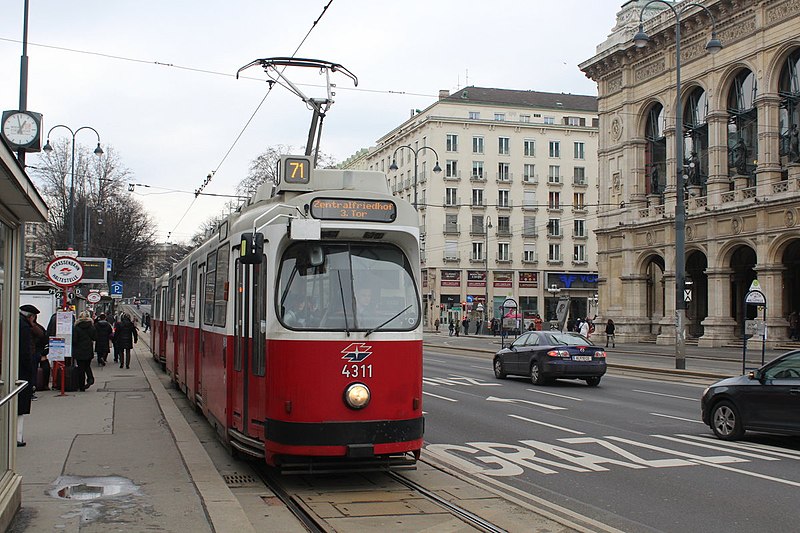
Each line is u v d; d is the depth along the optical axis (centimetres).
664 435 1338
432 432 1375
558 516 796
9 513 686
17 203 677
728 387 1287
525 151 8988
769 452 1173
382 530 732
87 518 731
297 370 884
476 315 7931
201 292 1416
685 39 4812
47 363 1923
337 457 913
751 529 751
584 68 5756
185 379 1670
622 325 5316
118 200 5725
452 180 8700
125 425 1338
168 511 761
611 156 5569
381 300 928
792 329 4347
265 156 6525
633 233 5281
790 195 3950
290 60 1916
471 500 860
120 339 2722
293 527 734
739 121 4453
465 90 9431
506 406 1755
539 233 8988
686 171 4869
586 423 1484
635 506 843
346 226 928
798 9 4003
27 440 1180
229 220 1142
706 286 5262
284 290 912
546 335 2370
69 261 1986
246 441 969
